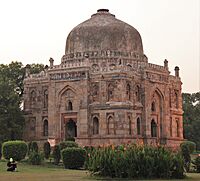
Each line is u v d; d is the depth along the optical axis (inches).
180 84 3019.2
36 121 2824.8
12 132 2753.4
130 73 2524.6
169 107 2851.9
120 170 1190.9
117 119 2461.9
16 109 2746.1
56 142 2655.0
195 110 3956.7
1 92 2746.1
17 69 3225.9
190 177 1225.4
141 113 2605.8
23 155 1847.9
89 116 2568.9
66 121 2655.0
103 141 2491.4
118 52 2706.7
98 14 2930.6
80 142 2554.1
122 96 2469.2
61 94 2689.5
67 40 2908.5
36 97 2849.4
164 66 2866.6
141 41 2896.2
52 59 2834.6
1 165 1669.5
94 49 2733.8
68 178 1171.9
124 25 2827.3
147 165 1189.7
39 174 1317.7
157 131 2736.2
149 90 2657.5
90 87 2591.0
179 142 2906.0
